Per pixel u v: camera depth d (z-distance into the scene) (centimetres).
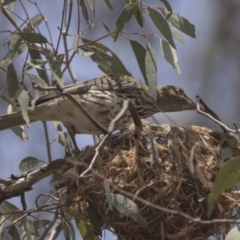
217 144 1135
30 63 1158
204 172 1080
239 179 986
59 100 1190
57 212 1123
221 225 1082
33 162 1178
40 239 1230
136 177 1055
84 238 1182
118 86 1257
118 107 1243
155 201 1048
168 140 1081
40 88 957
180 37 1136
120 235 1084
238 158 921
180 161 1068
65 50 1195
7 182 1123
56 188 1107
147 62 1082
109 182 1008
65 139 1226
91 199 1080
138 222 998
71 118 1212
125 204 1002
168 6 1084
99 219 1094
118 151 1076
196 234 1075
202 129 1138
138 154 1067
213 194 938
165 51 1117
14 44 1176
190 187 1062
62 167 1121
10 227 1172
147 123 1088
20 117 1173
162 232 1054
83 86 1241
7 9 1295
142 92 1270
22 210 1123
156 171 1055
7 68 1255
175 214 1047
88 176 1055
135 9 1112
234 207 1083
